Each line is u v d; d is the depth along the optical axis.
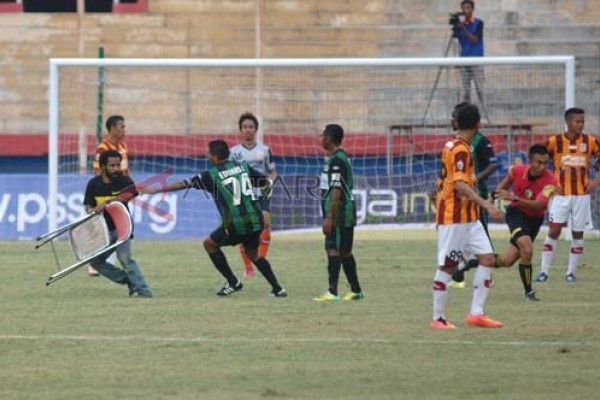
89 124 81.56
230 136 78.88
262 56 84.06
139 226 69.31
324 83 82.25
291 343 30.97
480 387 25.23
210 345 30.64
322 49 84.06
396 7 85.12
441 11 85.06
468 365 27.81
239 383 25.69
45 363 28.02
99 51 75.25
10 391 24.78
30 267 52.50
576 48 83.62
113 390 24.91
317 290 43.78
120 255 41.34
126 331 33.06
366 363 28.09
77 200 69.25
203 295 42.12
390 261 55.34
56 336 32.12
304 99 81.75
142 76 82.81
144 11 85.06
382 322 34.91
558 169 48.31
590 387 25.23
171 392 24.72
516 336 32.16
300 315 36.50
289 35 84.31
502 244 63.91
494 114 79.38
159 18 84.88
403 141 76.06
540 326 34.09
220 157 40.75
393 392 24.78
